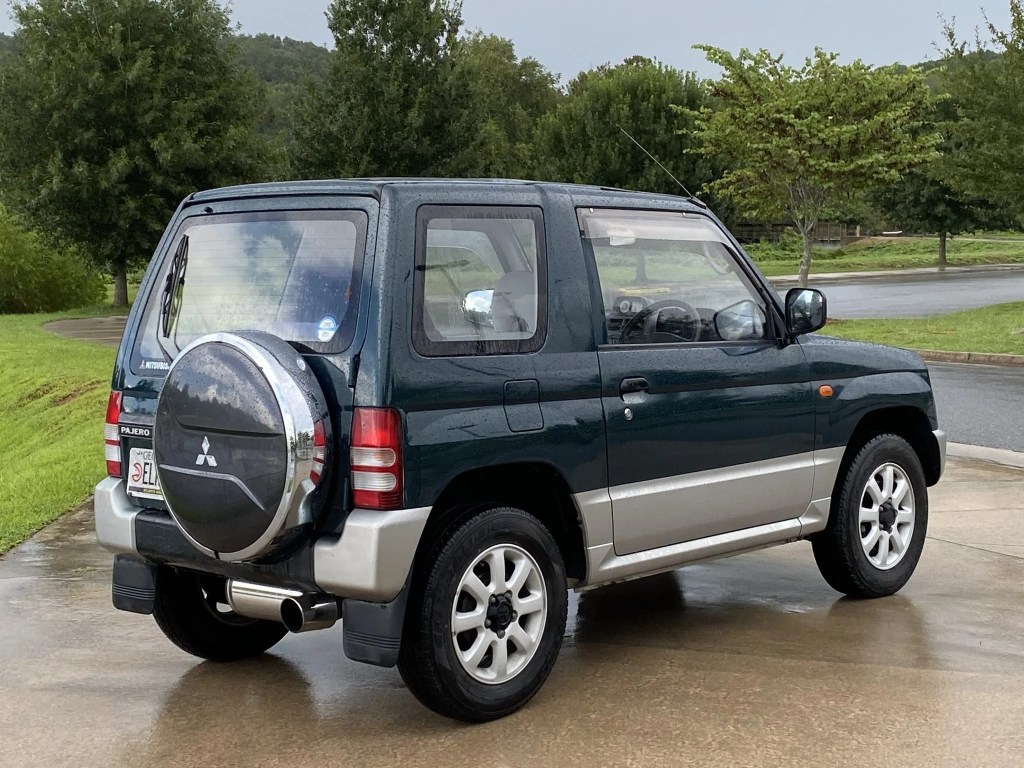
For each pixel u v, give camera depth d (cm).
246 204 464
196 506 420
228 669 514
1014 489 866
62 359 2236
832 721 432
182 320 470
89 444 1265
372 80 3694
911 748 406
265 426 402
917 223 4894
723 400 520
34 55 4091
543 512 483
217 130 4266
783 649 519
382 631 405
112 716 455
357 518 403
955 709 443
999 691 462
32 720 451
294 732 435
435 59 3819
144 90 4094
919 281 4006
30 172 4031
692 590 626
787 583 638
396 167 3738
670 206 527
